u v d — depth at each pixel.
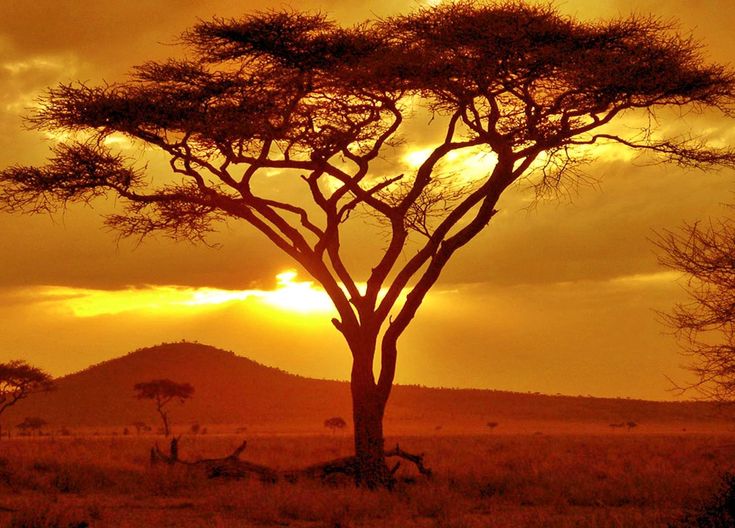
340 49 21.28
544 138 21.55
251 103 21.48
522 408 162.12
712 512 13.95
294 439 56.78
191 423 147.62
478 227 21.64
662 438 55.50
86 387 166.50
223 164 22.41
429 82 20.89
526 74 20.91
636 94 21.00
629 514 15.27
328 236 22.23
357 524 15.02
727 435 65.56
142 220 23.66
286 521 15.38
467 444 44.09
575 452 34.78
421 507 16.61
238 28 20.94
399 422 145.88
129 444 40.91
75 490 19.83
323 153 22.23
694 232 15.33
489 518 15.31
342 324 21.81
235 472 21.53
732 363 14.91
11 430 128.25
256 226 22.73
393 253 22.00
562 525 14.04
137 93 21.61
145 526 14.55
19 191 22.58
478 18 20.23
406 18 21.41
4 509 15.72
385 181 22.69
